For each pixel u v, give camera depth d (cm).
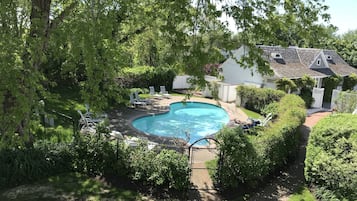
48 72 2184
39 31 787
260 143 1167
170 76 3206
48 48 934
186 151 1409
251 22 750
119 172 1098
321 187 1088
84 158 1141
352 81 3594
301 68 3228
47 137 1379
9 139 781
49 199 962
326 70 3488
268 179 1211
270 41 807
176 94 3098
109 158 1114
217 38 754
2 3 734
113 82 960
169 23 737
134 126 1964
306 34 837
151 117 2214
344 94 2369
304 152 1543
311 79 2828
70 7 993
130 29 1259
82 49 793
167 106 2497
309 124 2152
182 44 720
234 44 753
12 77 713
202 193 1061
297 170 1319
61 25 842
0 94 716
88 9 827
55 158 1122
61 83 2416
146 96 2783
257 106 2488
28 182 1058
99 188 1046
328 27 877
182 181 1034
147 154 1103
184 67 711
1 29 740
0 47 693
